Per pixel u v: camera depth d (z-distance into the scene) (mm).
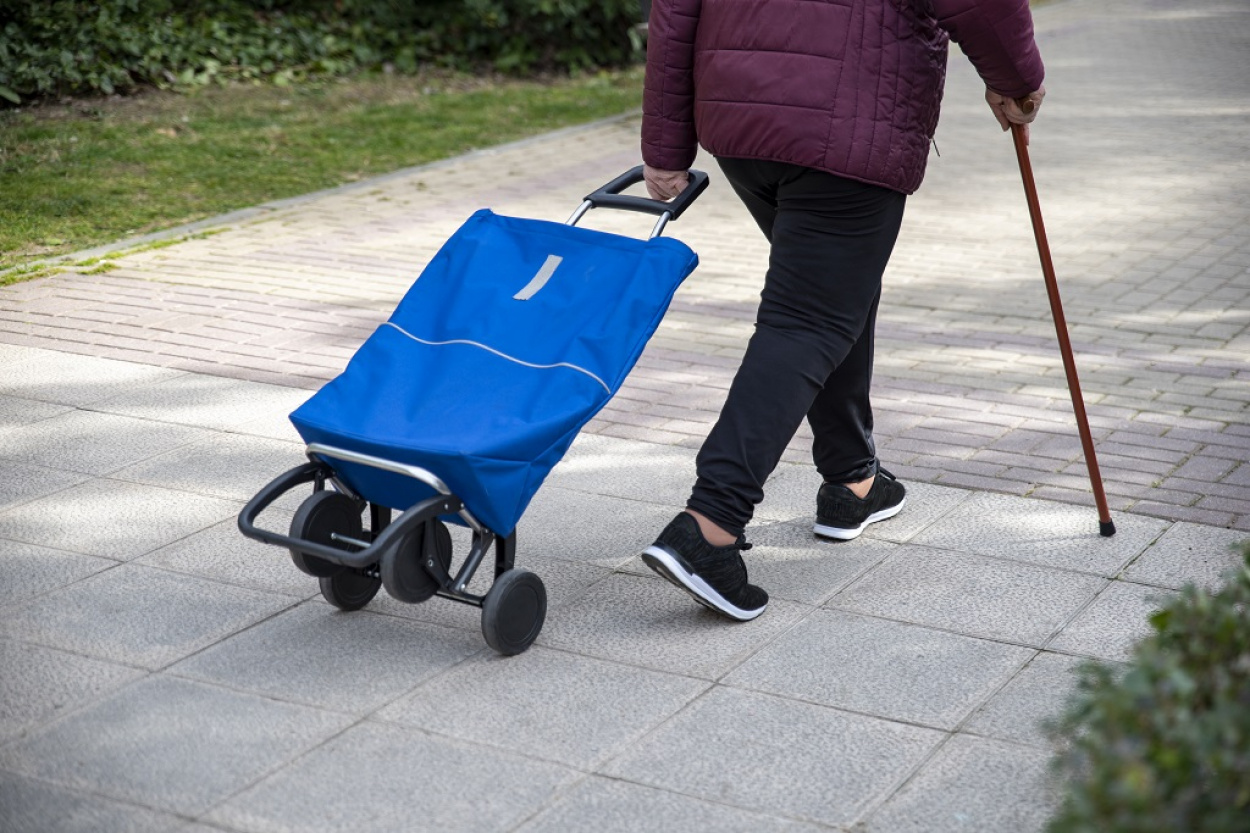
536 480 3365
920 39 3559
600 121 12000
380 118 11609
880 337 6234
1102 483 4414
